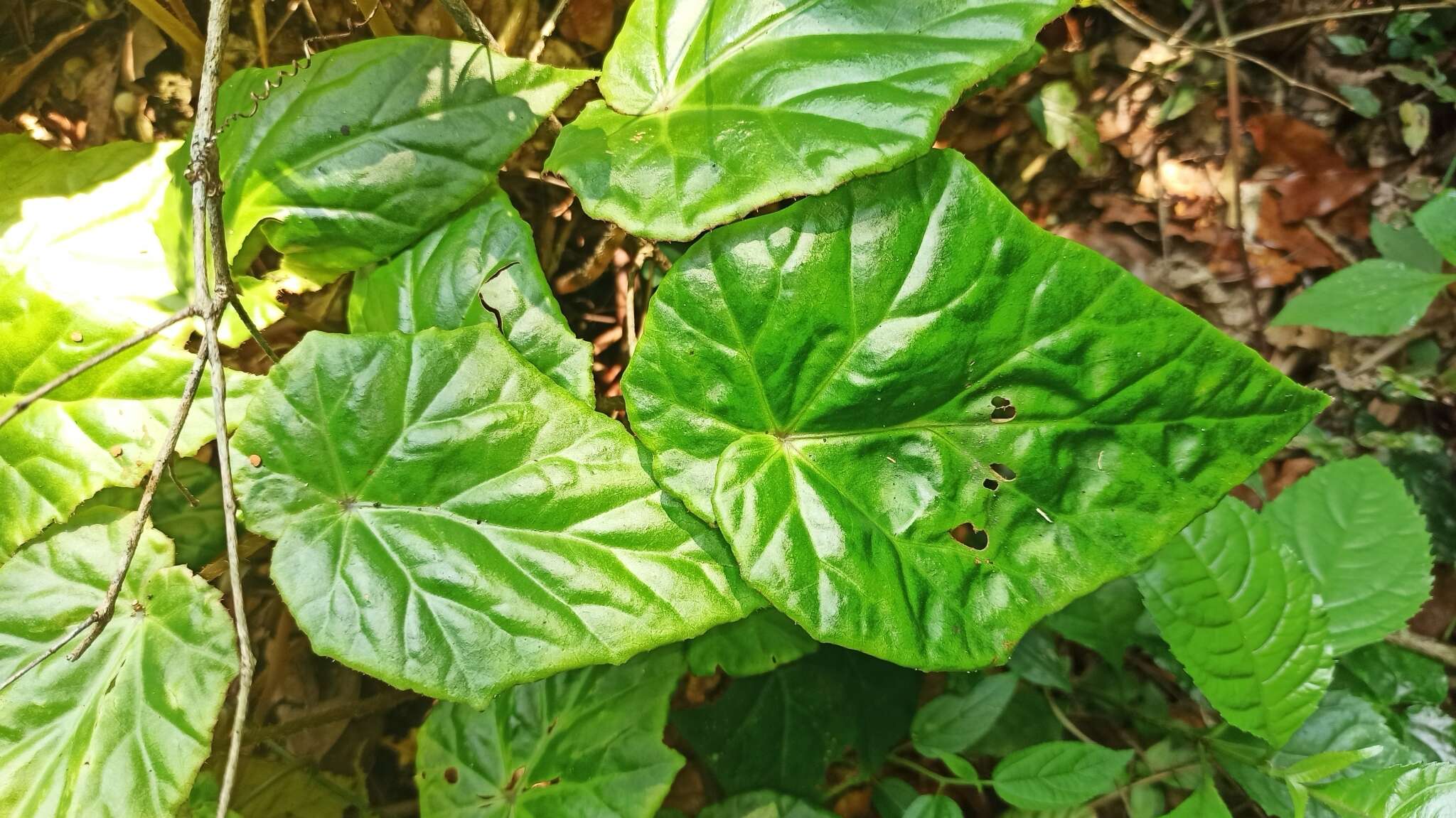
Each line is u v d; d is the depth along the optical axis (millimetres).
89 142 418
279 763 410
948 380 278
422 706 459
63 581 292
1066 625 396
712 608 274
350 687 449
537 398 284
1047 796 339
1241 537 329
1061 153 535
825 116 266
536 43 425
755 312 274
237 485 276
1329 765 312
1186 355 265
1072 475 281
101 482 293
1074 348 270
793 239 271
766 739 410
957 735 369
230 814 375
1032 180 541
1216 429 270
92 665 285
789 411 284
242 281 317
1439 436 506
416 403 281
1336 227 536
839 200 271
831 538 274
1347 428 517
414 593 272
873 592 271
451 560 275
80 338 297
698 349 276
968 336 273
